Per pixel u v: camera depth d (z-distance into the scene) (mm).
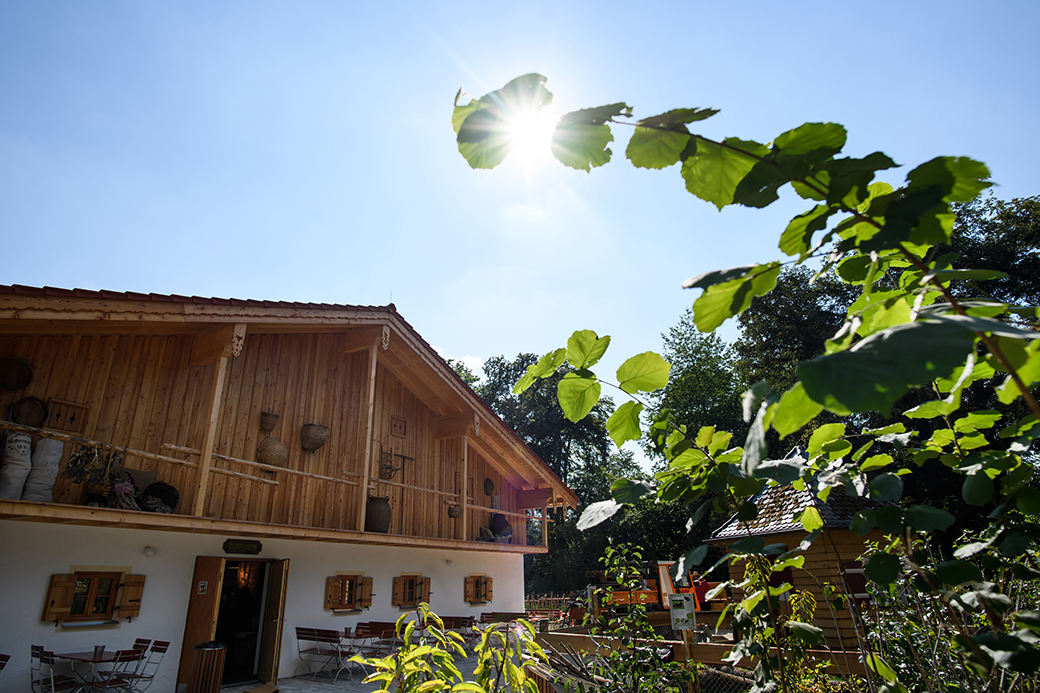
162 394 9523
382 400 14391
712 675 4617
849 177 1124
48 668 7852
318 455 12250
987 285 19422
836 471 1711
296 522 11406
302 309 10828
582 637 6570
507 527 17141
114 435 8773
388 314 12805
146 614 9016
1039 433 1442
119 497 8062
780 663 1930
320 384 12742
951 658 2303
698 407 31203
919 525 1422
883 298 1427
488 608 16594
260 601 11133
